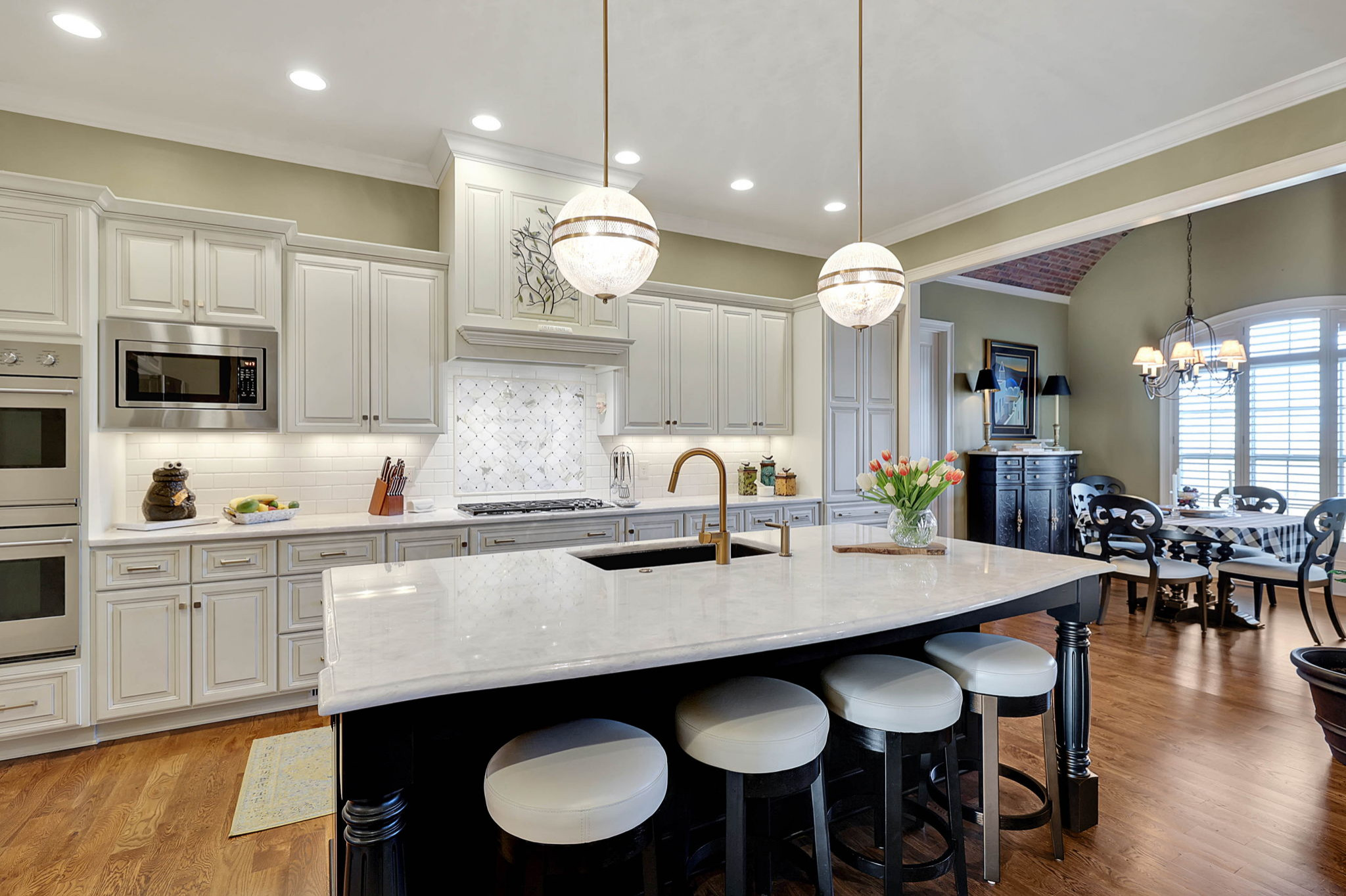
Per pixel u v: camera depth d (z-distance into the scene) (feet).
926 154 12.34
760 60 9.39
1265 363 18.58
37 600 8.69
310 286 11.15
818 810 5.08
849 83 9.98
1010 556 7.77
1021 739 9.30
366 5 8.13
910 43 9.03
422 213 12.87
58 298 8.89
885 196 14.38
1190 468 20.24
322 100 10.36
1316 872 6.36
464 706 4.53
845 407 15.76
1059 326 23.27
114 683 9.11
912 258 16.26
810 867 5.40
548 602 5.57
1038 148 12.13
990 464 19.88
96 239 9.29
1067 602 7.03
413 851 4.88
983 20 8.53
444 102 10.50
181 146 11.05
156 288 9.84
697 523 13.67
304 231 11.92
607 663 4.16
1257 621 14.62
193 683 9.56
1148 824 7.17
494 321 12.07
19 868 6.49
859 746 5.58
